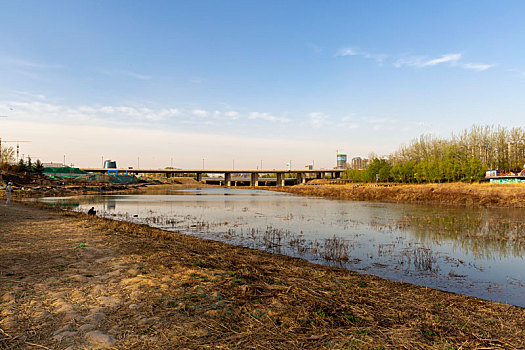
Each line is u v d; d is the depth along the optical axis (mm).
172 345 4371
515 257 13484
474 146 80938
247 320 5398
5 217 18234
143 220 24641
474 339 5273
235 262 10195
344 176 144375
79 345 4238
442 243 16406
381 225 22688
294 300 6582
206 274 8008
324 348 4570
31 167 85500
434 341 5074
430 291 8656
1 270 7582
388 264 12258
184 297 6242
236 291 6883
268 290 7152
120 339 4457
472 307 7258
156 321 5102
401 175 83312
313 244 15875
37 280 6934
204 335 4723
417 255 13727
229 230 20000
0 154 80500
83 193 64875
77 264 8500
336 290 7789
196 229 20359
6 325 4715
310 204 43094
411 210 33844
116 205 38344
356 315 6055
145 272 7887
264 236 17891
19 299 5777
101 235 13484
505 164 73125
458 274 10969
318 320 5574
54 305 5566
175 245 12492
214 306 5863
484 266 12062
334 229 20797
